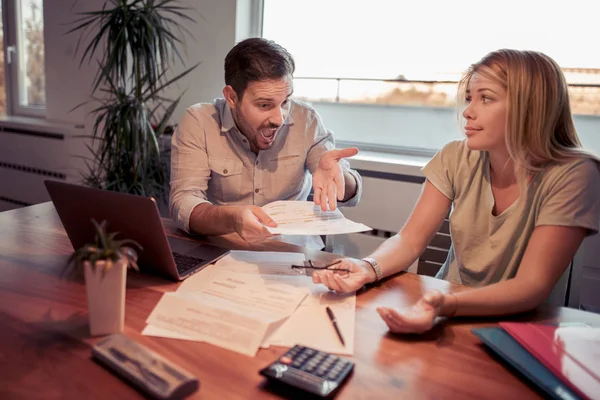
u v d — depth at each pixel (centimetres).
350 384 66
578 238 103
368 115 245
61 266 102
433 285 102
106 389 62
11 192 318
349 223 111
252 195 163
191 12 250
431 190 129
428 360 73
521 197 115
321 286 97
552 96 106
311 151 168
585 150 112
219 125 157
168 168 254
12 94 336
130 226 92
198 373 67
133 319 81
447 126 229
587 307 183
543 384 65
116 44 219
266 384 65
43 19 286
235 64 133
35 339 73
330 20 243
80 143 280
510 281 94
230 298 90
